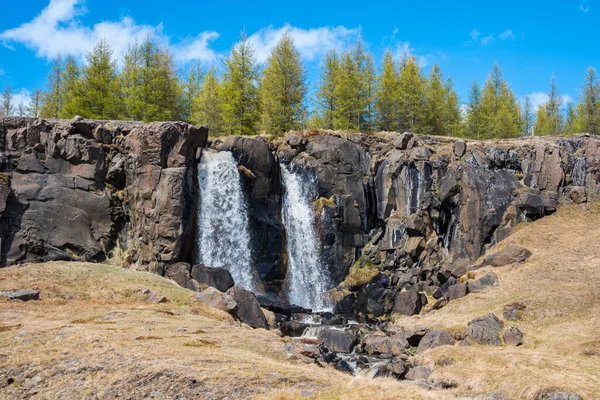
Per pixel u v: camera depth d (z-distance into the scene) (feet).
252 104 230.27
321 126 242.99
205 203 147.13
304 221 166.50
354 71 234.99
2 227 123.34
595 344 85.30
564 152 171.83
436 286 148.56
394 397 45.62
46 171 133.59
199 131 147.13
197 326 75.00
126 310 83.30
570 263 127.65
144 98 211.61
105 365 53.21
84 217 133.28
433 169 173.88
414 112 243.60
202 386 47.01
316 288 160.15
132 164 137.69
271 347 67.77
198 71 309.63
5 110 295.89
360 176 174.70
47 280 96.58
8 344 60.08
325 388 47.98
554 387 61.82
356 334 116.06
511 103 307.99
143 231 132.05
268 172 161.58
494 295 121.70
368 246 169.68
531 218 156.35
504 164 172.24
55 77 249.14
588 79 266.98
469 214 157.99
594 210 153.07
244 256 150.10
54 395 49.03
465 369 75.25
